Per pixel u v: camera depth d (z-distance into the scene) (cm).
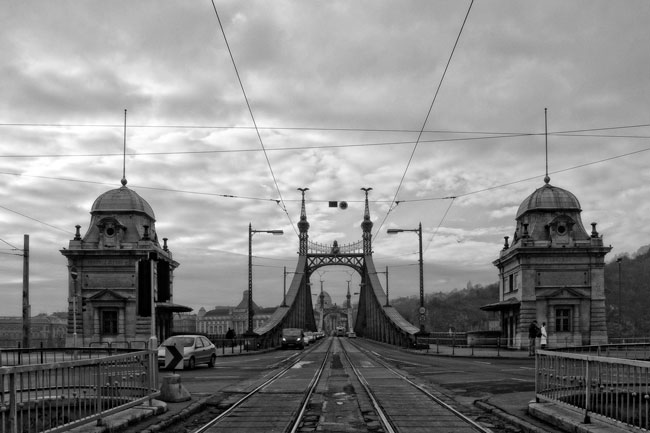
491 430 1098
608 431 949
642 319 6419
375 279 8769
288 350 5531
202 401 1452
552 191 4731
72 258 4538
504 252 4988
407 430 1098
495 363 3148
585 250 4491
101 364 1052
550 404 1234
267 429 1117
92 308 4466
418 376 2256
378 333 7925
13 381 817
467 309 10050
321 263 9744
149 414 1188
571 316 4466
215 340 5109
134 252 4503
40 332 6506
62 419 937
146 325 4450
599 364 1013
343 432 1094
